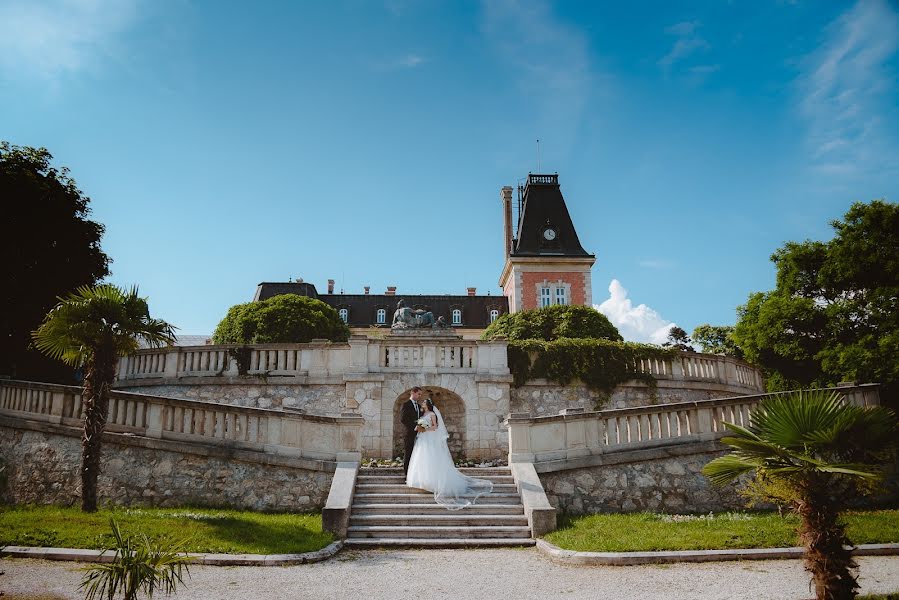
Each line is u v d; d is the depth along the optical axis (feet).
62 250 73.36
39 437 45.29
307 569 28.86
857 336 69.92
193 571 27.61
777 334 75.77
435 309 182.39
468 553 33.50
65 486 43.50
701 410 45.55
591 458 43.68
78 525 32.83
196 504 41.75
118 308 38.24
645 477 43.75
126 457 42.83
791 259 79.36
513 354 63.00
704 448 44.42
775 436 22.31
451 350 61.52
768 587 24.79
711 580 26.07
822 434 21.26
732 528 34.45
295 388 60.85
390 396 59.31
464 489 41.14
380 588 25.73
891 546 30.19
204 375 62.18
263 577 27.02
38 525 32.55
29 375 73.87
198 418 43.55
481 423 59.47
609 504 43.01
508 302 182.50
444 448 41.96
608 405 63.72
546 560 31.42
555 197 178.40
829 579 20.83
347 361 60.95
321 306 108.99
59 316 37.11
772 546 30.96
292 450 43.27
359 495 40.78
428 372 60.34
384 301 183.11
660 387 65.98
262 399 60.80
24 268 70.03
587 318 100.99
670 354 67.10
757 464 22.38
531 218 175.32
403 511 39.17
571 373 63.46
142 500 41.88
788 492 22.07
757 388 76.84
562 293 165.89
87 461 36.99
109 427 44.01
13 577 25.14
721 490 43.55
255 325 102.83
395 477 43.96
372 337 61.05
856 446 22.17
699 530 34.17
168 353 63.62
